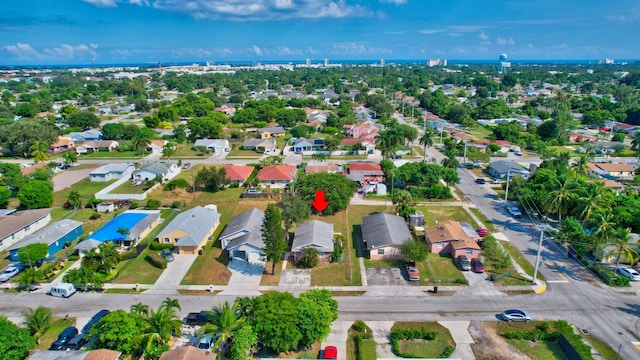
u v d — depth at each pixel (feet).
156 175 328.70
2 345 129.39
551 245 220.23
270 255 182.80
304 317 137.28
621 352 140.77
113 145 451.94
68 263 202.80
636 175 334.24
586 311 163.73
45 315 154.61
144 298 173.37
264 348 140.56
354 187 286.25
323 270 195.62
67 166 383.24
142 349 135.64
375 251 204.85
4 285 184.14
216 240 228.02
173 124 581.12
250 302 146.51
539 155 421.59
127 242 219.00
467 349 142.10
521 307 166.50
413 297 173.58
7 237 221.66
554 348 143.33
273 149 436.35
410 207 256.73
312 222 228.22
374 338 147.64
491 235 213.25
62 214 267.39
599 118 560.20
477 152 412.77
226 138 491.72
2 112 570.05
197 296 175.01
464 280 185.57
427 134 388.78
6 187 294.66
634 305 167.84
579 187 244.22
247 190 306.96
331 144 422.41
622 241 185.47
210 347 139.33
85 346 143.74
